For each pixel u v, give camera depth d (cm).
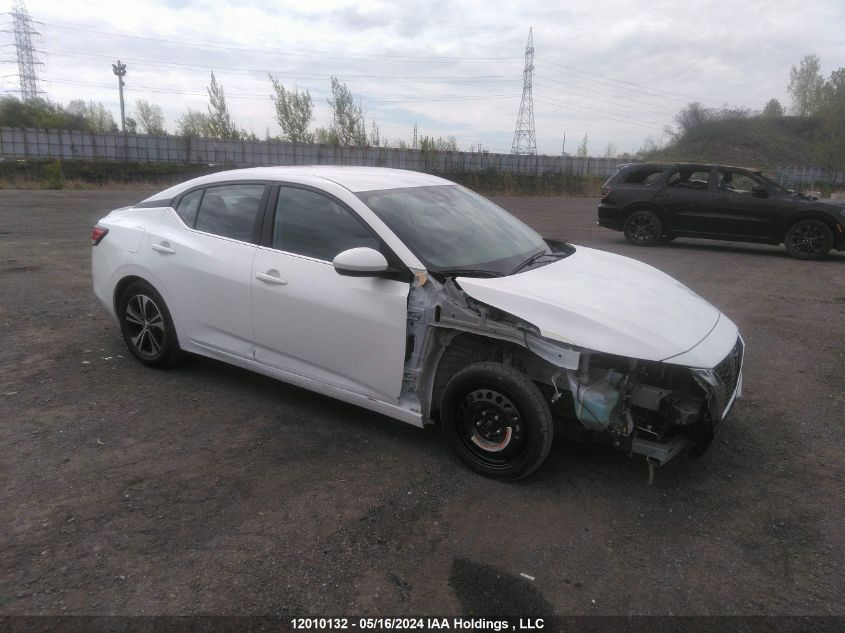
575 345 315
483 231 422
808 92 7056
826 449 399
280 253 404
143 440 385
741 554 294
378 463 366
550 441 331
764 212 1177
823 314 747
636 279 399
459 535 302
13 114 4822
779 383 515
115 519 304
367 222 376
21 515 305
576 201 3425
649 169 1291
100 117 5988
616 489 346
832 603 262
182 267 448
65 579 263
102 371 494
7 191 2519
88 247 1076
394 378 363
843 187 4512
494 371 332
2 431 388
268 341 414
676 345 321
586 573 278
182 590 259
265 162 4066
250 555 282
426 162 4353
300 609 252
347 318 372
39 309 665
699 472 367
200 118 5078
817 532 312
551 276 374
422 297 354
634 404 328
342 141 4906
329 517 313
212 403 441
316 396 457
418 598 260
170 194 486
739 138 6362
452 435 360
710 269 1041
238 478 346
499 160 4538
